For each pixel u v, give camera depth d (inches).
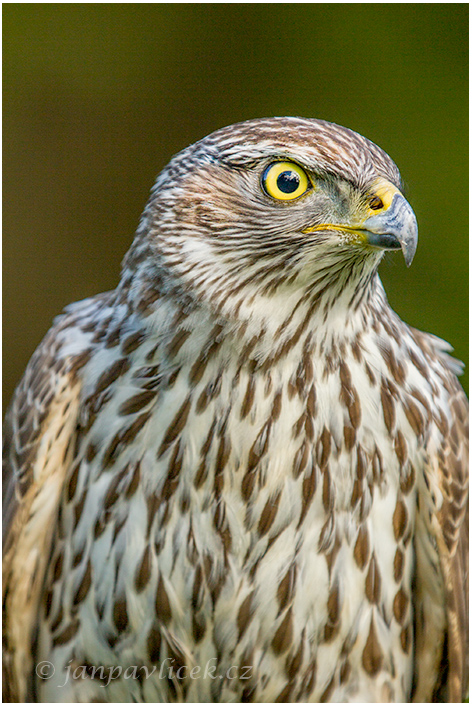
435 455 93.7
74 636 93.7
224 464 93.1
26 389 95.0
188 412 93.1
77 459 93.7
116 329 93.6
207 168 92.9
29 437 94.1
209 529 93.2
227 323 92.8
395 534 93.7
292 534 93.3
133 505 93.3
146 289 93.2
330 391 93.2
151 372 93.2
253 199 92.7
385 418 93.4
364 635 93.6
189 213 92.8
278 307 92.9
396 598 93.8
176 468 93.2
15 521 94.0
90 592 93.5
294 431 93.1
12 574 94.0
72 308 95.6
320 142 92.7
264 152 92.6
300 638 93.4
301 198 92.6
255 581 93.3
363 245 92.6
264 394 93.0
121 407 93.4
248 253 92.7
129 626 93.4
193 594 93.3
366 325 93.6
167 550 93.2
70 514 93.7
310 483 93.2
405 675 94.2
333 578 93.4
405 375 93.7
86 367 93.8
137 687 93.7
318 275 92.8
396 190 92.7
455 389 94.8
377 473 93.4
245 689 93.7
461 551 94.2
